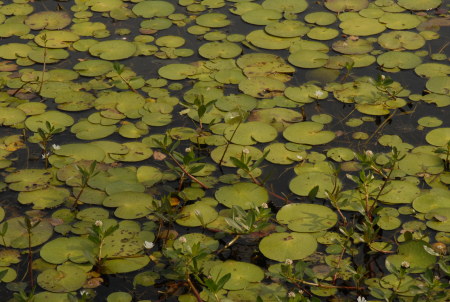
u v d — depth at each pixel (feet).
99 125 13.97
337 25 17.92
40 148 13.33
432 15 18.33
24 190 12.11
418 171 12.61
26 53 16.62
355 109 14.57
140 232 11.14
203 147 13.42
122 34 17.52
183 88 15.30
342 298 10.00
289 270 9.96
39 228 11.25
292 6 18.81
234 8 18.86
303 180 12.36
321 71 15.93
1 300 9.95
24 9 18.72
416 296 9.39
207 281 9.26
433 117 14.23
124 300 9.89
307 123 14.02
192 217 11.47
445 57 16.35
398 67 16.05
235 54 16.56
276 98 14.88
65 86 15.31
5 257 10.68
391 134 13.78
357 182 11.44
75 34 17.51
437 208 11.64
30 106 14.58
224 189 12.11
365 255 10.81
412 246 10.75
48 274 10.27
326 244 10.96
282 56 16.61
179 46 16.99
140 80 15.56
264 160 12.97
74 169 12.57
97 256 10.57
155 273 10.46
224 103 14.64
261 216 10.83
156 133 13.82
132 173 12.55
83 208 11.74
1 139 13.58
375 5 18.81
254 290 10.01
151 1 19.20
